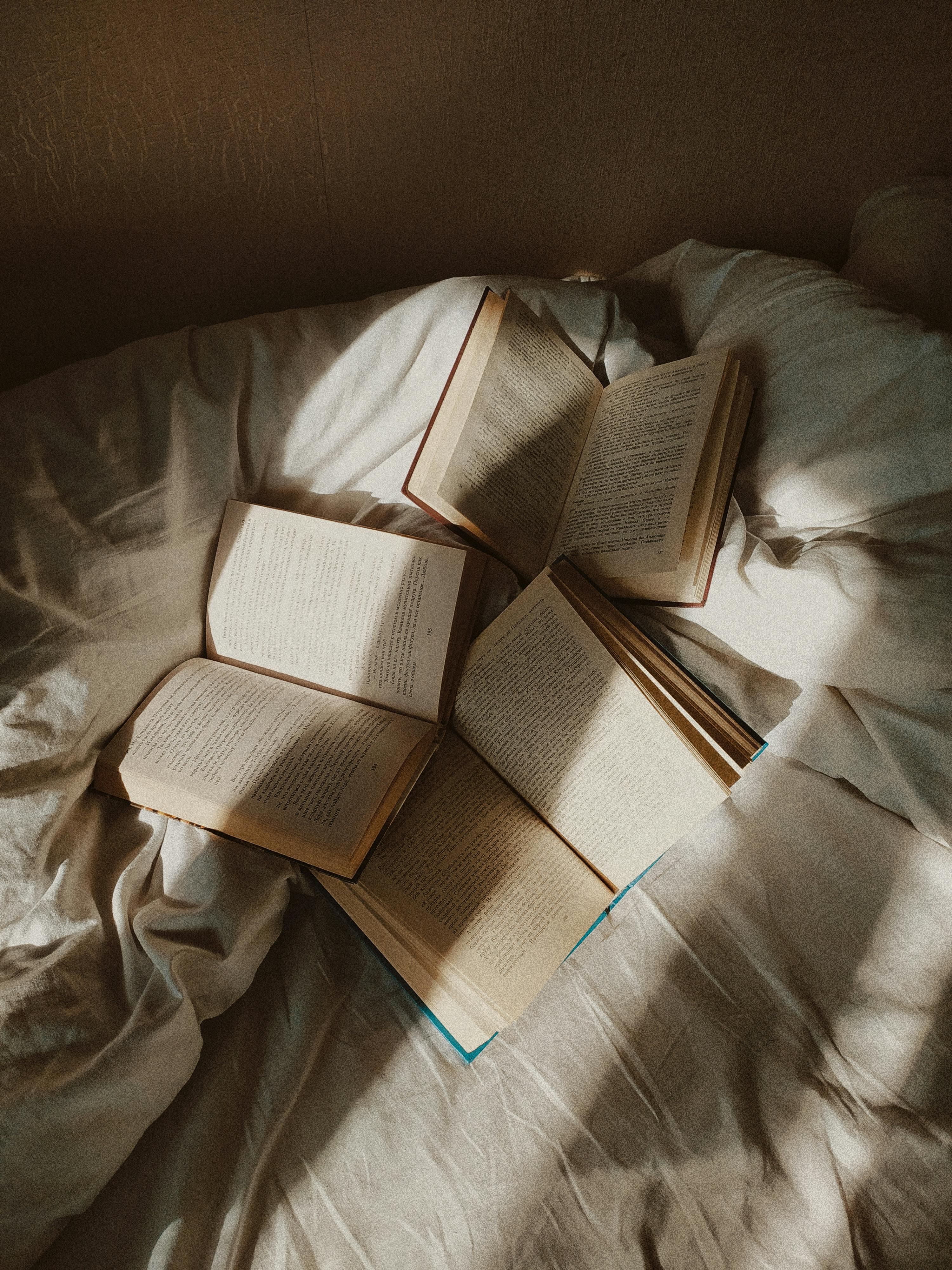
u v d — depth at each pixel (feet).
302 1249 1.53
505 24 2.90
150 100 2.74
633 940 2.01
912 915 1.97
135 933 1.75
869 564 2.16
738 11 3.01
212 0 2.61
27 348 3.19
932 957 1.90
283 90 2.85
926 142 3.39
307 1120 1.70
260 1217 1.56
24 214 2.86
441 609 2.17
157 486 2.20
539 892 1.98
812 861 2.10
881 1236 1.55
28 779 1.82
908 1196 1.58
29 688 1.86
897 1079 1.74
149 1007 1.63
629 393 2.61
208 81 2.76
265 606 2.28
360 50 2.84
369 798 1.86
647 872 2.12
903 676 2.11
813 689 2.28
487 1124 1.70
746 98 3.22
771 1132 1.68
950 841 2.03
